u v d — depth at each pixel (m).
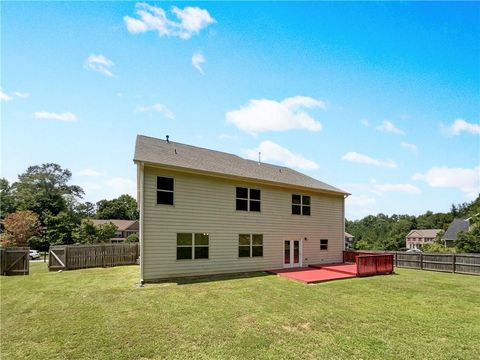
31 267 17.70
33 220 38.56
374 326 6.75
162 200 12.30
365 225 105.50
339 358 5.08
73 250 15.94
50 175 56.00
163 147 14.95
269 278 12.89
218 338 5.90
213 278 12.62
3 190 54.91
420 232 75.56
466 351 5.44
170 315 7.30
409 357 5.16
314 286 11.37
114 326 6.54
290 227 16.80
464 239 28.06
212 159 16.16
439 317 7.50
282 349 5.42
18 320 7.01
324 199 18.97
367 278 13.62
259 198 15.58
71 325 6.62
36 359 5.01
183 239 12.73
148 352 5.25
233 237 14.30
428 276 14.59
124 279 12.30
